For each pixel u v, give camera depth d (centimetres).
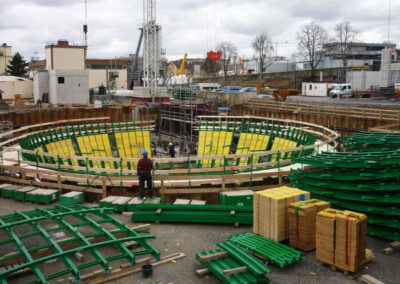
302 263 940
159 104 4950
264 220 1040
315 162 1182
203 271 895
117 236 1080
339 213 909
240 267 856
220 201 1384
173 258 977
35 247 993
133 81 8738
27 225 1204
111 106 4941
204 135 3162
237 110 5025
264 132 2880
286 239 1028
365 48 9212
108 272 873
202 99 5191
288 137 2642
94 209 1131
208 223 1228
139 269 913
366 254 927
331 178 1143
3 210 1352
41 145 2491
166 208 1247
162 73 6244
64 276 884
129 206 1314
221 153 2931
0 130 3550
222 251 954
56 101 5247
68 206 1291
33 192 1445
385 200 1034
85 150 2817
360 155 1252
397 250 1008
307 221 977
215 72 10644
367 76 5684
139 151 3123
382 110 3312
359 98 4956
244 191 1375
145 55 5312
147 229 1151
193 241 1092
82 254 999
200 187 1556
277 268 917
